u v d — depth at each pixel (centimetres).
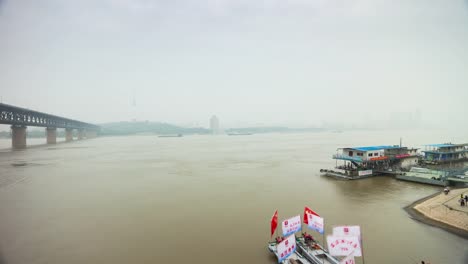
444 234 2956
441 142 15300
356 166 6581
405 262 2408
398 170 6344
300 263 2334
